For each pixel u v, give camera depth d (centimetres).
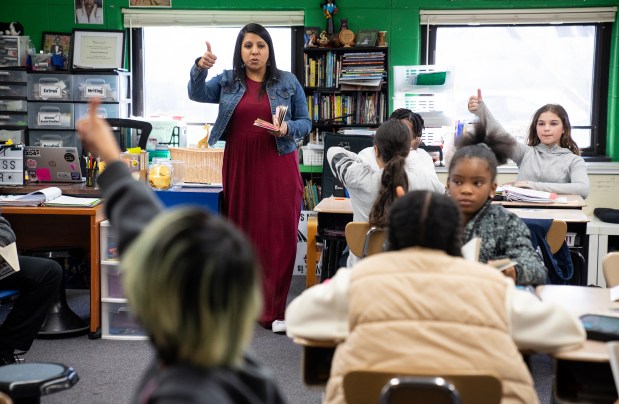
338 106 642
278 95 455
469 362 166
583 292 260
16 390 206
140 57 667
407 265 175
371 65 625
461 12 646
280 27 664
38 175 517
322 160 628
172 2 652
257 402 104
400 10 645
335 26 648
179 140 616
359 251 355
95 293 441
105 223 439
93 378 376
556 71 660
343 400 174
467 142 302
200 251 98
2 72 604
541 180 507
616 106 648
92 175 501
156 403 95
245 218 459
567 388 211
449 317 168
